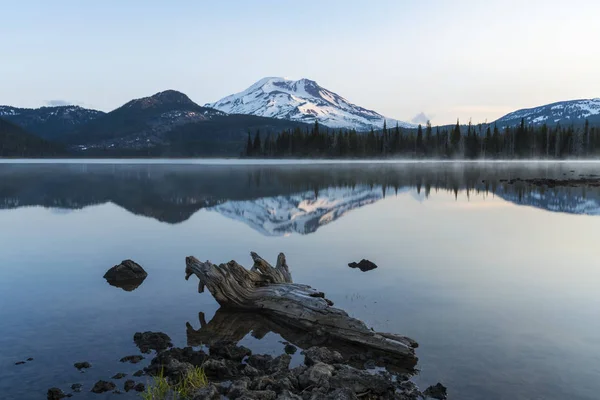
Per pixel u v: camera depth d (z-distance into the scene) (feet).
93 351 29.35
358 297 38.58
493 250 56.75
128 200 116.88
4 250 58.23
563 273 45.73
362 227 74.90
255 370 26.55
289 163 474.49
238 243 62.23
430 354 28.25
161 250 58.03
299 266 49.01
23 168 344.08
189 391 24.20
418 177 216.95
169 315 36.06
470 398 23.50
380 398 23.86
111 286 43.21
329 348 30.60
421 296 38.70
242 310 37.47
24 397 23.95
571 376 25.45
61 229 73.67
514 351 28.45
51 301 38.83
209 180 199.21
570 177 211.61
